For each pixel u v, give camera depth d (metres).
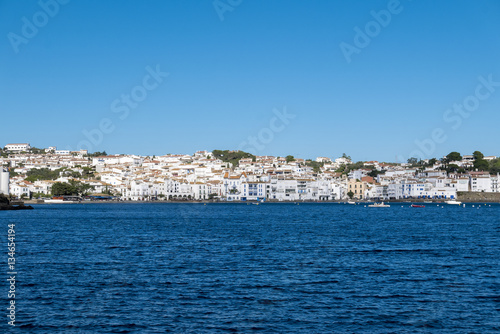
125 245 86.81
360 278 56.88
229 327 40.19
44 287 52.22
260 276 57.91
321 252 77.62
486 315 43.25
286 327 40.25
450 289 51.69
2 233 109.56
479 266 64.69
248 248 82.56
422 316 42.91
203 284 53.69
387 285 53.38
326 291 50.75
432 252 78.00
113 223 147.12
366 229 124.31
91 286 52.75
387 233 112.31
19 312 43.66
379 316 42.84
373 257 72.44
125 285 53.22
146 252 77.56
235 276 57.88
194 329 39.78
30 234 107.88
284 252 77.56
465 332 39.38
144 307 45.22
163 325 40.59
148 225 138.50
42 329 39.75
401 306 45.66
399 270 61.75
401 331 39.53
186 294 49.47
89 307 45.16
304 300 47.44
